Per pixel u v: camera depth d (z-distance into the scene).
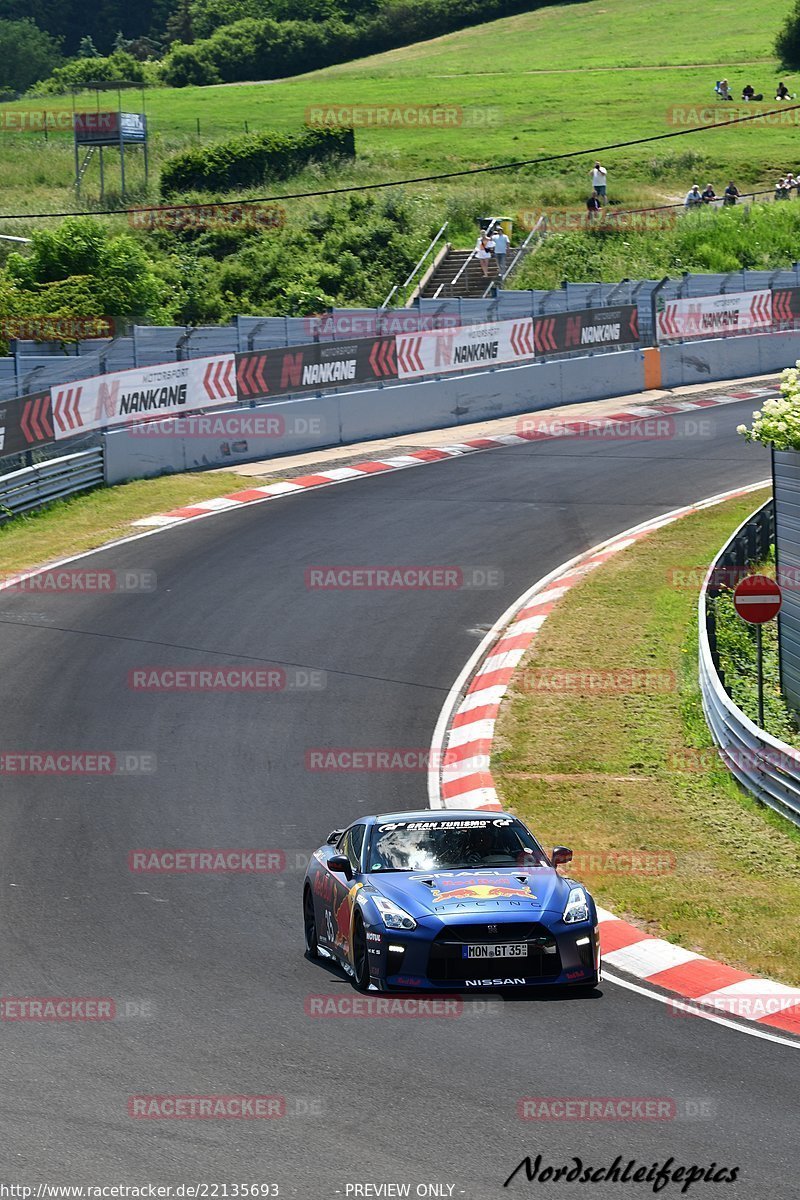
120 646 33.50
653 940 18.91
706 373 68.25
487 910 15.95
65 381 51.47
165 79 185.62
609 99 137.50
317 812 24.53
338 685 31.38
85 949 18.00
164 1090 13.06
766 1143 11.89
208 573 39.31
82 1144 11.79
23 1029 14.91
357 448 55.66
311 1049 14.23
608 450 54.41
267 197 94.00
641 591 37.56
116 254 69.19
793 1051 14.52
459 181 104.88
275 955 17.91
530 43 183.62
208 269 83.19
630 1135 12.02
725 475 50.00
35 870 21.33
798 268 79.69
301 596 37.34
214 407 52.81
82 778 25.80
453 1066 13.73
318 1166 11.34
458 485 49.28
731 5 191.00
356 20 198.75
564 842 23.36
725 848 23.17
